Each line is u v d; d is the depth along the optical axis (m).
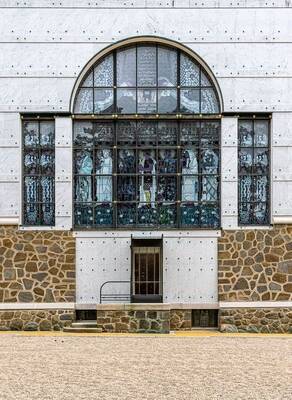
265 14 21.64
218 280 21.20
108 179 21.59
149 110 21.66
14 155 21.30
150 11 21.59
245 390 12.50
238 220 21.44
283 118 21.47
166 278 21.25
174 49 21.75
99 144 21.61
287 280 21.17
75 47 21.55
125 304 20.50
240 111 21.44
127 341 18.78
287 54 21.59
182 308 21.19
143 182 21.59
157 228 21.36
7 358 15.78
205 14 21.59
